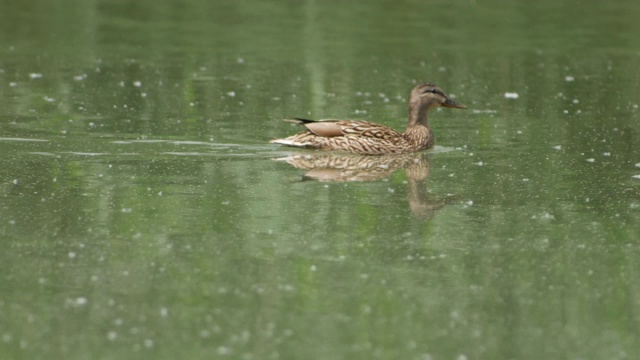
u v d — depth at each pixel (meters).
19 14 40.22
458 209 18.59
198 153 22.45
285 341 12.91
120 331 13.12
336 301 14.20
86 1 43.34
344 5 44.41
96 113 25.77
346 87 30.02
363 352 12.66
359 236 16.95
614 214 18.33
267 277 15.02
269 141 23.73
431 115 27.34
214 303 14.05
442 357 12.59
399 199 19.27
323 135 23.39
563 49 36.09
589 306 14.23
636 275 15.38
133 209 18.11
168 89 28.89
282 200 19.00
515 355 12.70
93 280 14.74
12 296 14.12
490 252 16.30
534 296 14.52
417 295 14.48
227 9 42.91
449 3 45.31
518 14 42.84
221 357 12.43
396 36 37.84
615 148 23.56
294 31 38.47
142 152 22.31
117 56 33.22
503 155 23.05
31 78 29.73
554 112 27.56
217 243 16.41
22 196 18.75
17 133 23.55
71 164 21.14
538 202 19.08
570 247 16.56
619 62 34.19
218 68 31.88
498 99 29.16
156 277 14.93
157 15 41.12
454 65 33.34
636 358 12.66
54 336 12.92
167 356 12.43
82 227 17.05
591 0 46.06
